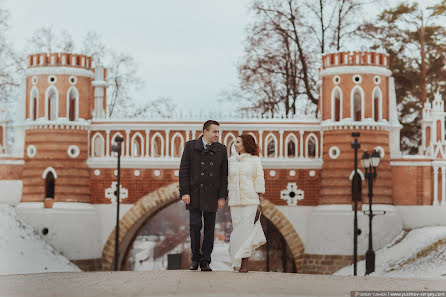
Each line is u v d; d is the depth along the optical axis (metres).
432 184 43.97
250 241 15.52
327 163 43.62
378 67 43.91
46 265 40.69
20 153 46.84
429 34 57.88
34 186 44.81
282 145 44.47
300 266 43.75
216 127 15.89
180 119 44.78
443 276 28.48
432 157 44.06
